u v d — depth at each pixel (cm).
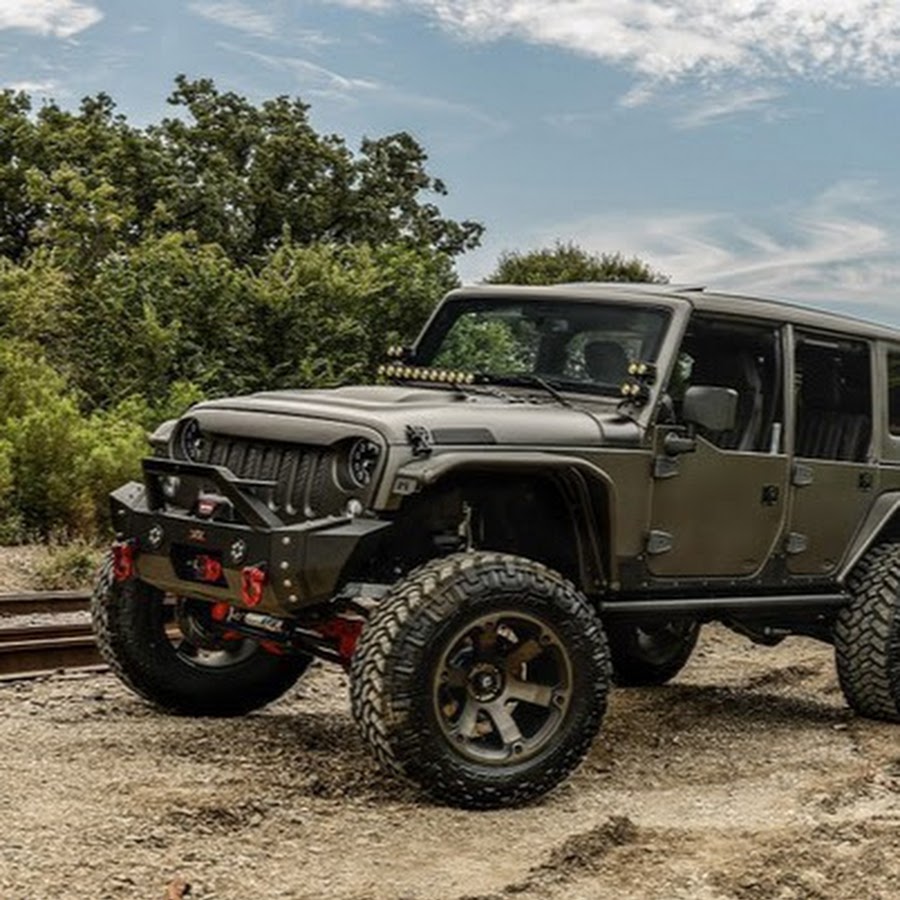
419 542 651
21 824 535
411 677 580
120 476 1391
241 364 1909
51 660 840
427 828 570
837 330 776
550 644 611
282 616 622
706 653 1024
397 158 3150
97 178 2512
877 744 748
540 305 738
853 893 519
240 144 3047
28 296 1909
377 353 1986
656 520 681
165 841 528
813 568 759
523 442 631
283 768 638
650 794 645
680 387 703
